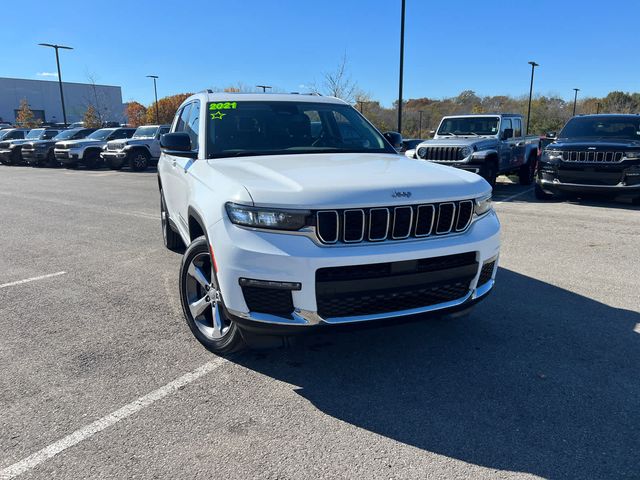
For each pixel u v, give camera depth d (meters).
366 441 2.67
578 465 2.47
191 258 3.70
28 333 4.05
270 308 2.97
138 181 16.33
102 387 3.22
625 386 3.17
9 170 22.16
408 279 3.01
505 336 3.91
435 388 3.18
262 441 2.67
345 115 4.96
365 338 3.91
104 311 4.52
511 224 8.04
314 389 3.19
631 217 8.62
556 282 5.15
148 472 2.44
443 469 2.45
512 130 12.76
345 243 2.94
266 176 3.26
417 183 3.15
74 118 71.75
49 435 2.73
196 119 4.77
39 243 7.21
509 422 2.82
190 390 3.18
